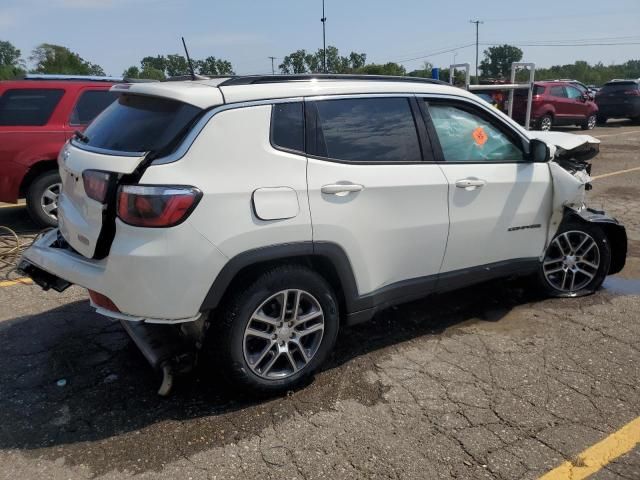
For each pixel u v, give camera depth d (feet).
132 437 9.62
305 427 9.93
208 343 10.17
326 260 10.91
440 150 12.42
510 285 16.58
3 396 10.80
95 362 12.10
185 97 9.65
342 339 13.20
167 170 9.12
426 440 9.59
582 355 12.52
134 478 8.66
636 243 21.33
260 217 9.71
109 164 9.47
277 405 10.59
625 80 70.79
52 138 21.62
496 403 10.66
